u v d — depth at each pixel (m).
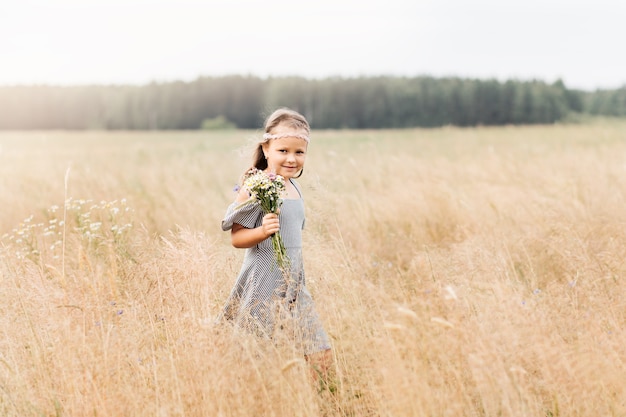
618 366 3.03
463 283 3.83
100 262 4.52
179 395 2.80
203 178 12.11
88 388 2.96
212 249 4.29
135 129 113.06
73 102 116.31
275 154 3.70
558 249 4.98
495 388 2.77
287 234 3.63
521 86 88.88
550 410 3.02
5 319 3.61
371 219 7.05
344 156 14.66
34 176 11.27
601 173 9.23
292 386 2.96
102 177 10.75
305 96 97.75
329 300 3.64
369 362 3.11
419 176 10.31
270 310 3.43
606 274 4.29
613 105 87.12
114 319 3.65
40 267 4.35
